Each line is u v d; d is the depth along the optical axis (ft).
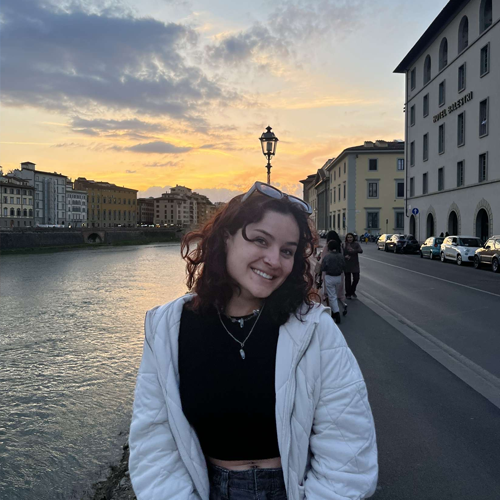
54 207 401.70
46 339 31.78
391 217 212.64
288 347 4.57
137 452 4.84
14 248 201.67
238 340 4.69
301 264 5.03
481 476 11.11
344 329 28.48
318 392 4.54
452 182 115.75
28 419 17.79
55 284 67.92
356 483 4.29
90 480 13.14
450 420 14.43
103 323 37.47
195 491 4.74
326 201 281.95
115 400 19.77
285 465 4.46
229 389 4.59
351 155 213.66
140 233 328.08
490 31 95.20
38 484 13.03
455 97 112.98
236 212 4.72
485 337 26.48
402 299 41.47
